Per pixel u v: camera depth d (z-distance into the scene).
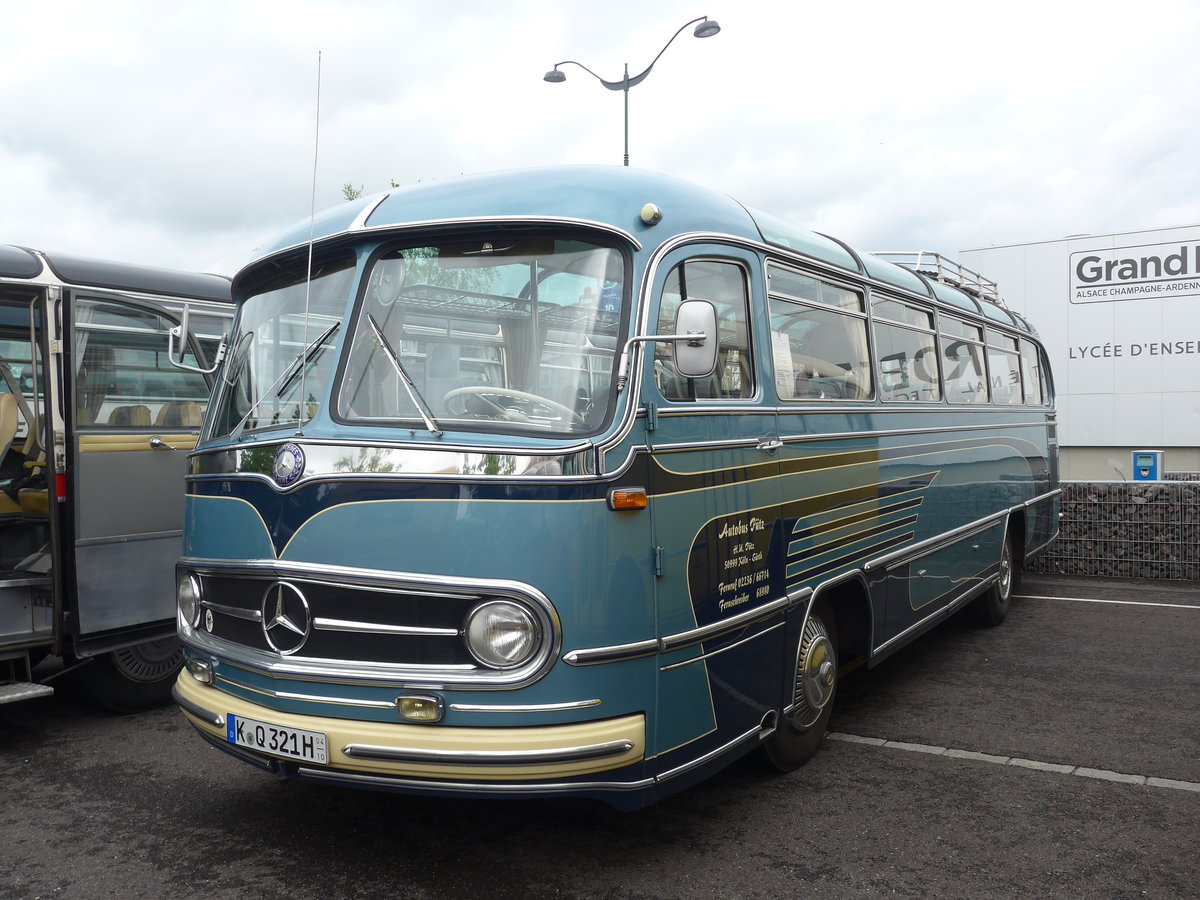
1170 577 11.66
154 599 6.11
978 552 8.00
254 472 3.83
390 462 3.50
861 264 5.98
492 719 3.35
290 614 3.66
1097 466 25.77
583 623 3.40
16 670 6.97
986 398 8.53
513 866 3.93
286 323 4.26
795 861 3.98
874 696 6.54
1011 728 5.80
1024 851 4.09
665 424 3.76
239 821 4.40
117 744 5.59
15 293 5.57
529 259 3.79
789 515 4.62
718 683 4.00
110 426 5.93
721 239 4.26
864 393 5.78
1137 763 5.18
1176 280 24.67
